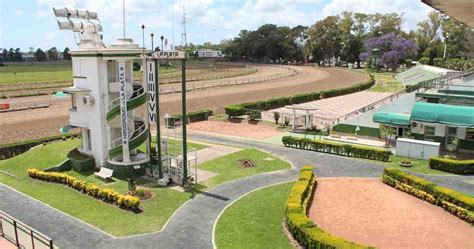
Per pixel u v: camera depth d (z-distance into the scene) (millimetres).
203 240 21281
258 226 22766
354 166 35094
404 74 77062
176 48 31797
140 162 32125
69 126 34750
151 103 30453
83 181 29109
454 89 42438
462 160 33469
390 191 28812
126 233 22203
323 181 31141
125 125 31141
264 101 66375
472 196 27328
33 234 18938
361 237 21516
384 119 41719
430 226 22906
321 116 60375
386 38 136875
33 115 59906
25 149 40250
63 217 24391
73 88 32688
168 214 24750
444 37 128000
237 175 32531
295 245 20406
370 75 119938
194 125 54594
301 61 197875
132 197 25531
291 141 41875
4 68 168625
